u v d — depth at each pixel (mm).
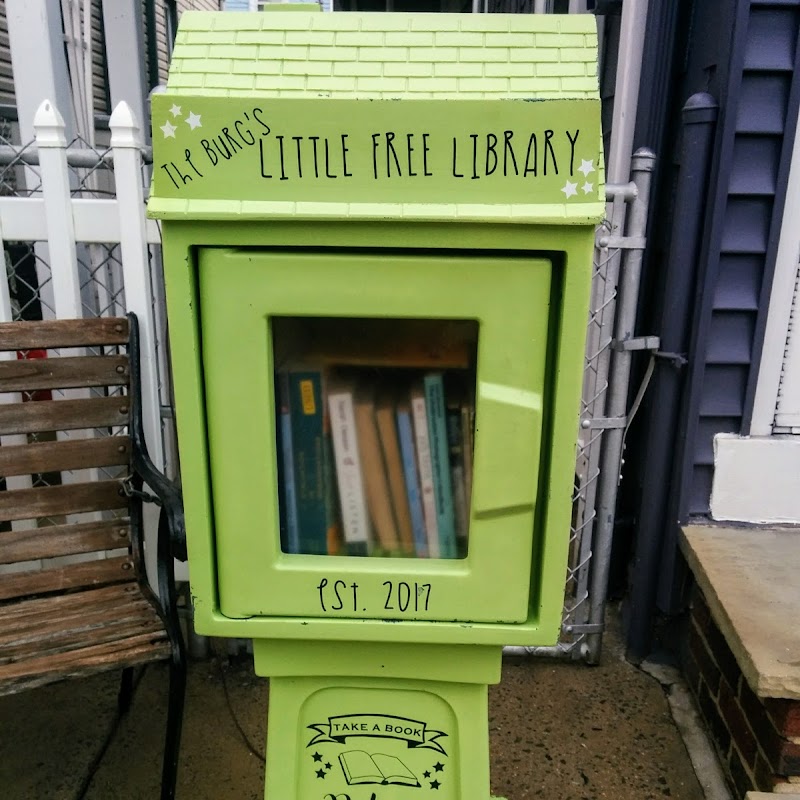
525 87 973
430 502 1179
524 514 1090
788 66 1853
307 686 1263
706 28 2051
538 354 1024
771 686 1527
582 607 2309
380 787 1319
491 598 1133
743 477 2148
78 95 3107
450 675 1233
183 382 1052
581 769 1933
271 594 1146
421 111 947
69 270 1980
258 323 1024
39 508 1819
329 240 990
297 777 1314
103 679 2225
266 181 977
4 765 1895
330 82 985
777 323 2068
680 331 2057
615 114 2645
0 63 4109
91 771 1877
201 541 1124
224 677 2238
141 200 1944
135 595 1773
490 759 1959
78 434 2205
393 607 1145
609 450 2145
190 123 961
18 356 2201
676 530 2170
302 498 1184
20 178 2902
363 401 1146
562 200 968
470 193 973
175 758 1531
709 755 1969
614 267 2035
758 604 1764
